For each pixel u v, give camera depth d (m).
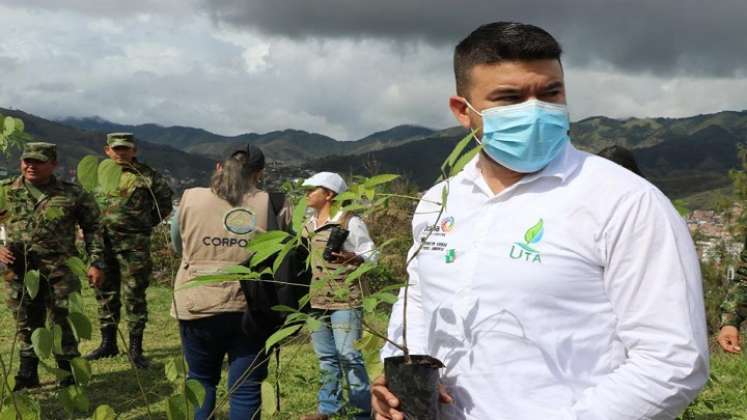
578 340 1.54
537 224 1.59
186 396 1.83
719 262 8.23
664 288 1.45
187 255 3.58
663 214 1.49
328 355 4.11
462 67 1.74
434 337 1.74
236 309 3.46
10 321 8.32
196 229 3.54
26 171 5.33
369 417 4.16
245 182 3.63
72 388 1.81
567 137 1.67
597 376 1.54
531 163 1.63
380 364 2.08
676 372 1.43
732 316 4.27
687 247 1.50
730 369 6.18
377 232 6.29
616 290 1.51
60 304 5.25
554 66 1.65
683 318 1.44
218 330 3.50
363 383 4.08
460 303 1.67
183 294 3.51
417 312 1.92
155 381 5.73
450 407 1.67
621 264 1.50
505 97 1.64
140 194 6.23
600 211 1.53
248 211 3.56
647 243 1.47
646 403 1.45
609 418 1.47
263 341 3.50
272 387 2.64
